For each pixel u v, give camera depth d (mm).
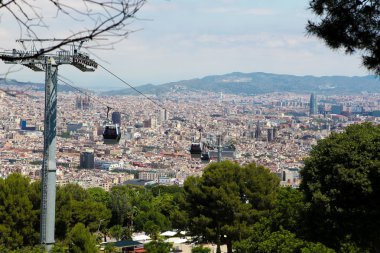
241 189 54156
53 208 32031
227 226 51969
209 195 53219
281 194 39219
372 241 32594
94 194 100375
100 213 57250
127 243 73875
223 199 52094
